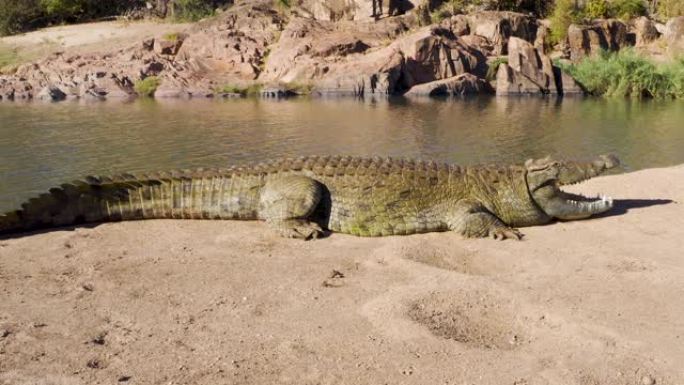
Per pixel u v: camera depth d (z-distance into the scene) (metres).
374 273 4.73
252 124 14.23
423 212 5.49
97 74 22.84
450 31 25.33
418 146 11.38
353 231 5.49
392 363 3.77
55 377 3.65
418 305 4.28
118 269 4.80
